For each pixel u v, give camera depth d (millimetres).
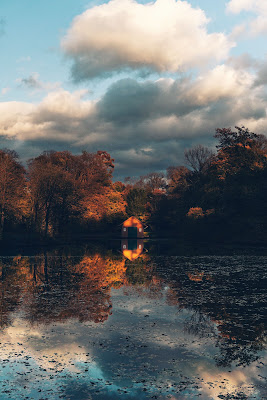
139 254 36781
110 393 6984
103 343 9727
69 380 7527
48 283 19078
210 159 83250
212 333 10656
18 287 17891
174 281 19609
